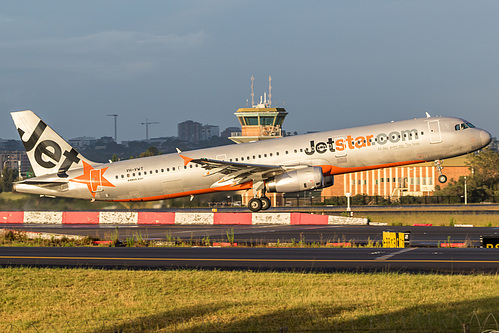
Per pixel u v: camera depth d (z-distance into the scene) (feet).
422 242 374.43
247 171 527.81
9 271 262.06
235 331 159.43
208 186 558.56
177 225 524.93
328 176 540.93
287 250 335.06
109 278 244.01
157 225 529.04
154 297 208.23
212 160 508.94
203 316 178.09
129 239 390.21
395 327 160.25
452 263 275.59
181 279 238.07
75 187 570.46
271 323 167.22
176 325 168.25
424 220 520.83
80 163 574.97
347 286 219.82
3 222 570.05
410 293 205.46
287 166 529.04
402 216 559.79
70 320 180.45
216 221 526.16
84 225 538.88
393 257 297.53
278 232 442.09
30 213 567.59
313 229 464.65
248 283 228.22
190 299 203.41
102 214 552.82
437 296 198.59
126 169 563.89
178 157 557.33
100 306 198.08
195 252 328.90
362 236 409.49
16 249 351.87
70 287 228.84
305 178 508.94
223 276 244.01
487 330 154.40
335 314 176.96
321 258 297.94
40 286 231.09
